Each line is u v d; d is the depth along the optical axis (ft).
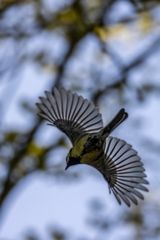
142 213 44.93
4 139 43.21
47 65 46.39
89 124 17.75
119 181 17.78
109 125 17.22
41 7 46.78
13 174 44.16
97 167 17.72
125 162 17.69
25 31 46.42
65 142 43.45
